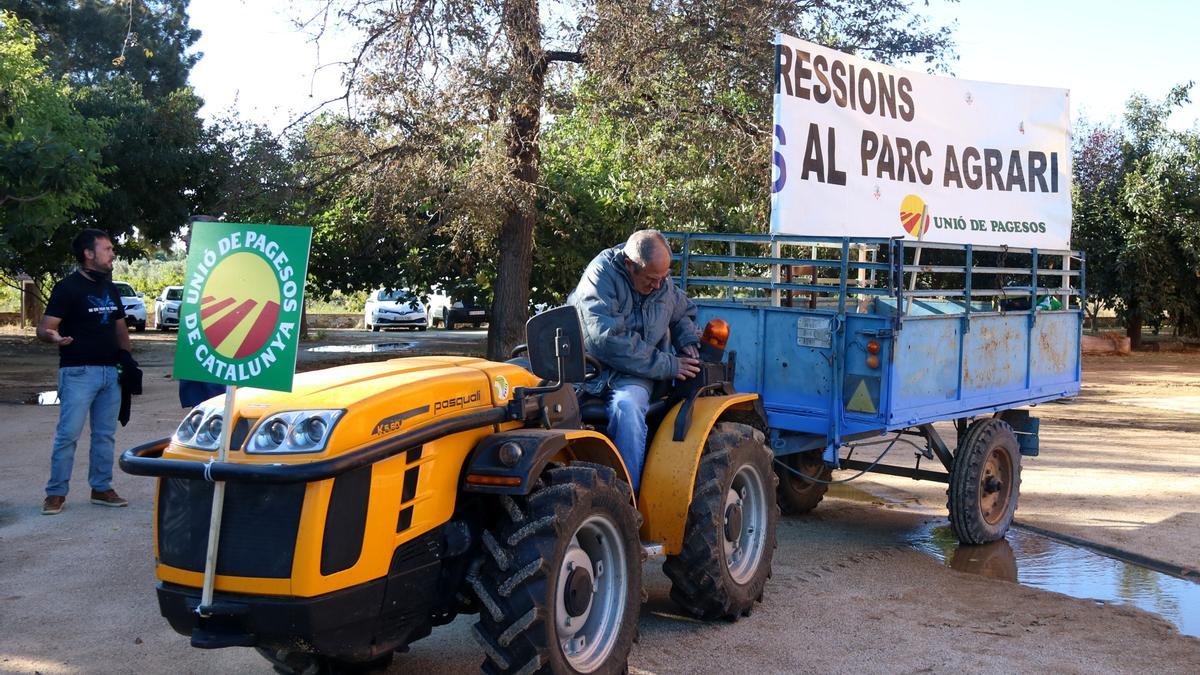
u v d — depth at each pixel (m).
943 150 8.26
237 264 3.71
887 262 6.43
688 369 5.17
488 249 18.12
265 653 4.38
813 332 6.41
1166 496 8.75
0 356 22.22
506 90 14.30
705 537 5.02
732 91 15.40
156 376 18.11
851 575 6.28
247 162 16.83
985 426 7.16
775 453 6.74
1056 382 8.23
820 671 4.61
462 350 24.52
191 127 26.55
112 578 5.81
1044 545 7.15
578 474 4.23
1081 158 30.05
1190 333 31.80
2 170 12.37
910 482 9.44
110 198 25.34
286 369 3.56
